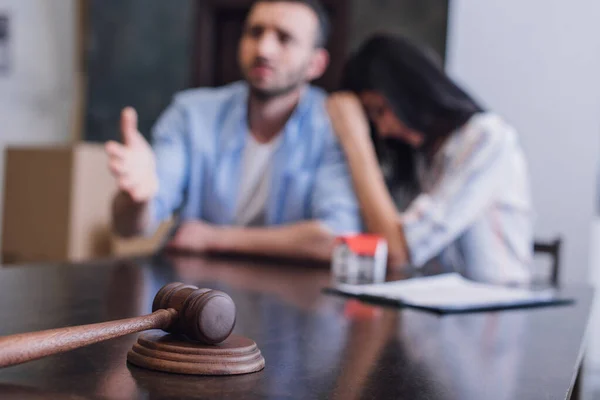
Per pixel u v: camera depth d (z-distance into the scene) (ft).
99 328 1.92
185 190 8.13
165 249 7.05
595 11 11.81
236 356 2.14
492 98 12.32
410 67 7.48
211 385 1.97
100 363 2.12
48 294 3.59
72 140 16.80
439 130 7.45
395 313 3.78
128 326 1.99
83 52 16.89
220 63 15.98
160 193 7.52
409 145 7.86
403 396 2.03
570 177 11.85
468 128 7.32
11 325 2.71
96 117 16.70
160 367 2.07
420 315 3.76
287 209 7.88
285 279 5.10
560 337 3.29
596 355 11.51
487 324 3.58
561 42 11.96
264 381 2.07
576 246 11.78
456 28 12.59
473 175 7.16
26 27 16.48
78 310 3.13
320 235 6.72
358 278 5.25
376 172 7.47
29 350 1.74
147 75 16.33
